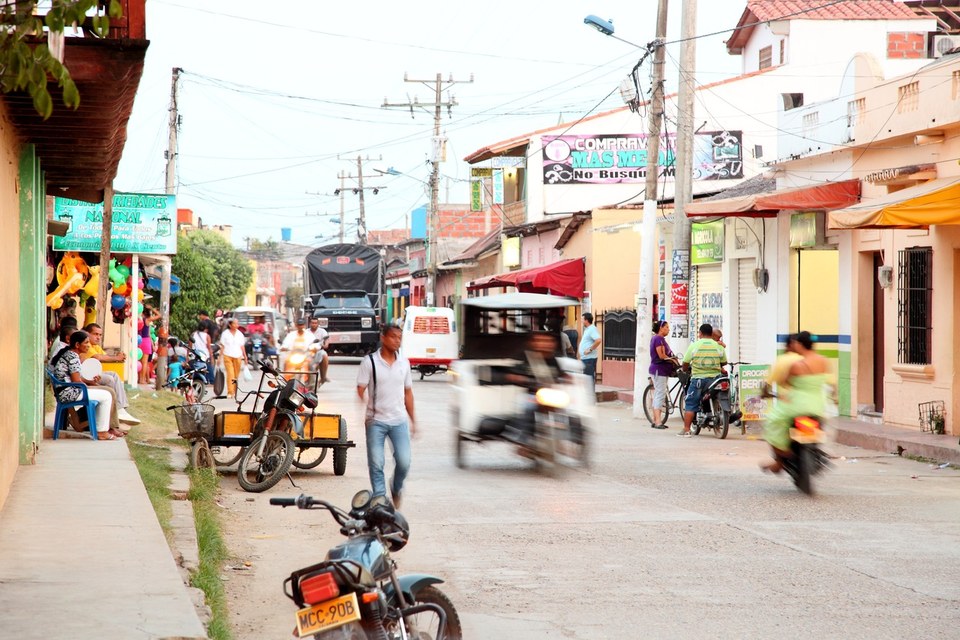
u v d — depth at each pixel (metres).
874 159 25.77
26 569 9.34
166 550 10.16
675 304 29.44
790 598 9.89
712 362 24.61
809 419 15.78
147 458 17.03
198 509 13.43
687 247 29.34
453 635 7.76
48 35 10.00
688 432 24.91
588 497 15.65
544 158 52.81
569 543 12.32
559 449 18.45
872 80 25.52
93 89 11.82
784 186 30.31
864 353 25.97
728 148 50.50
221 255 86.81
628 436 24.83
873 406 25.81
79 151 16.27
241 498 15.38
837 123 26.94
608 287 44.97
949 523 13.66
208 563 10.44
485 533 12.90
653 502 15.23
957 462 19.58
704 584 10.41
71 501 12.61
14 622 7.70
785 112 29.62
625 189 53.09
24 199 15.88
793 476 15.97
